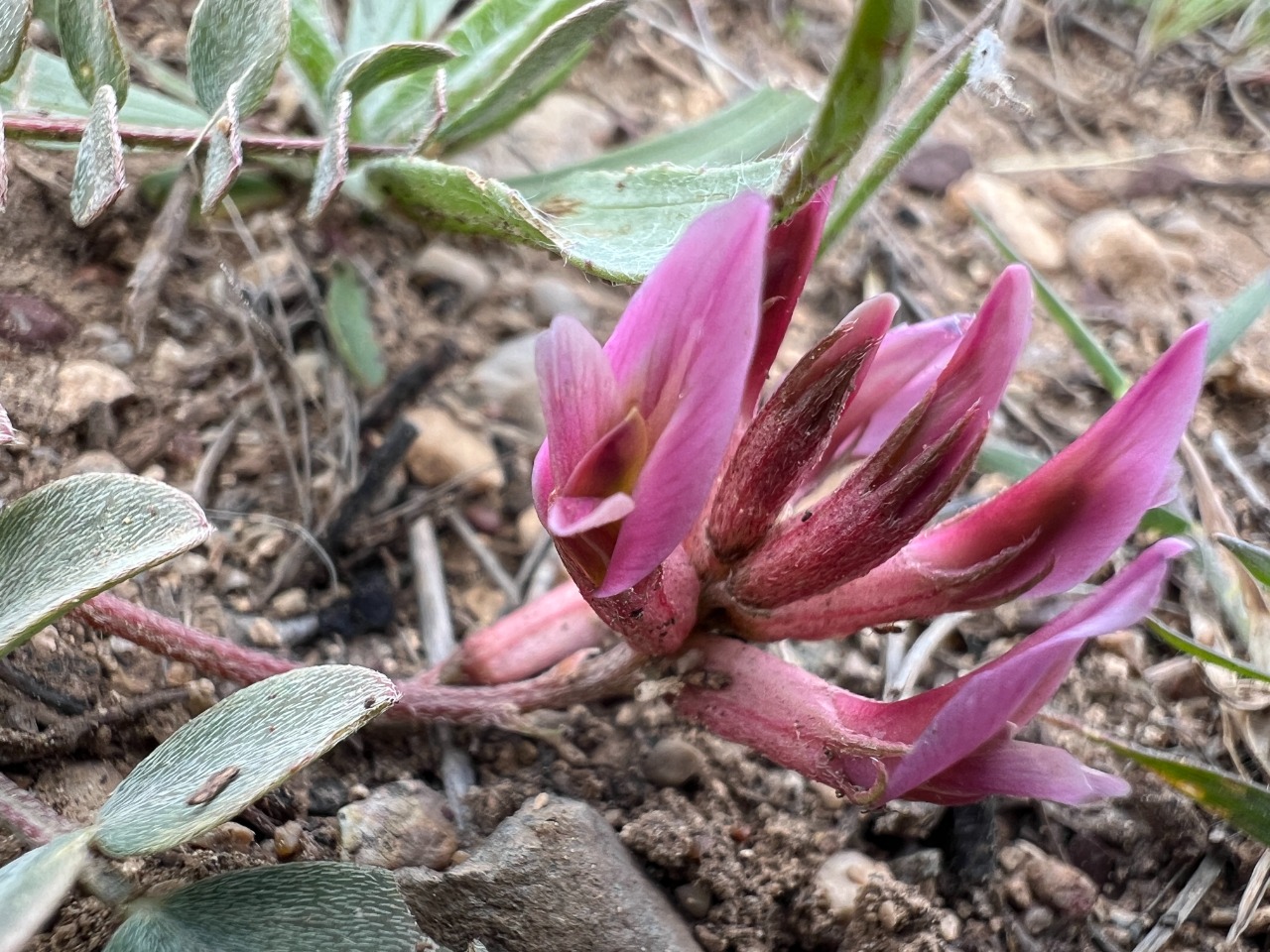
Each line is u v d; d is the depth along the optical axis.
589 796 0.07
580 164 0.09
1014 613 0.08
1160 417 0.05
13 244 0.08
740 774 0.07
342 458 0.08
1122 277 0.11
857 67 0.05
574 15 0.07
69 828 0.05
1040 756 0.05
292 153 0.08
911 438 0.05
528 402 0.09
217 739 0.05
